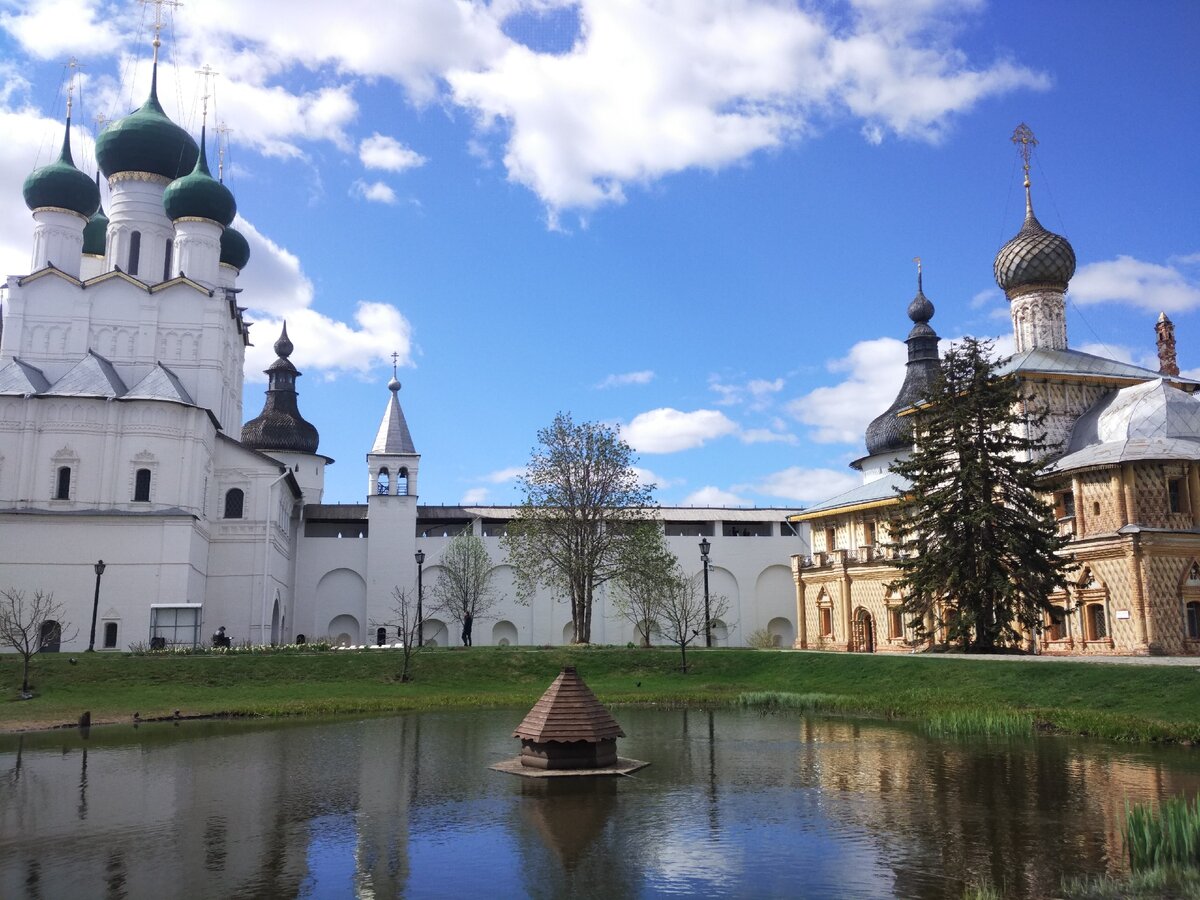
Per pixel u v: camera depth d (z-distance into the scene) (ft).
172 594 188.55
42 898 40.14
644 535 192.95
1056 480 153.69
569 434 195.62
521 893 40.65
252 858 46.21
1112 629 142.20
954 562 133.39
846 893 40.14
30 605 183.01
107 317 215.51
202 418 203.00
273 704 115.85
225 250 248.93
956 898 39.34
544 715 70.03
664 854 46.39
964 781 63.57
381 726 98.37
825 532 212.23
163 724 102.22
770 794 60.39
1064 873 42.52
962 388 141.69
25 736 92.68
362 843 48.96
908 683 118.93
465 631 225.35
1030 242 186.19
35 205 217.36
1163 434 146.51
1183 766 67.31
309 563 253.03
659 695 124.57
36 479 190.19
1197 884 40.78
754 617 261.44
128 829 52.16
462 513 261.24
